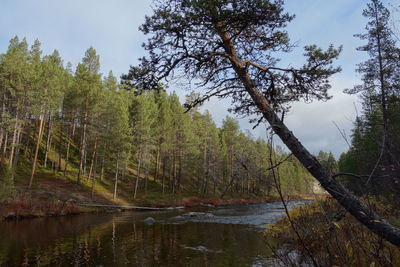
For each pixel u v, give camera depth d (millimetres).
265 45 6816
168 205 37375
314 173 4465
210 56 6168
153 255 10641
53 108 34219
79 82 41312
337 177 4289
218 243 12562
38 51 48219
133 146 38375
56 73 37062
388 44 15664
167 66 6469
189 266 9133
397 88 15672
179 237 14297
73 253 11070
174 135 45125
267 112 5441
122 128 35906
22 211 23141
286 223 12086
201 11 5609
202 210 32188
